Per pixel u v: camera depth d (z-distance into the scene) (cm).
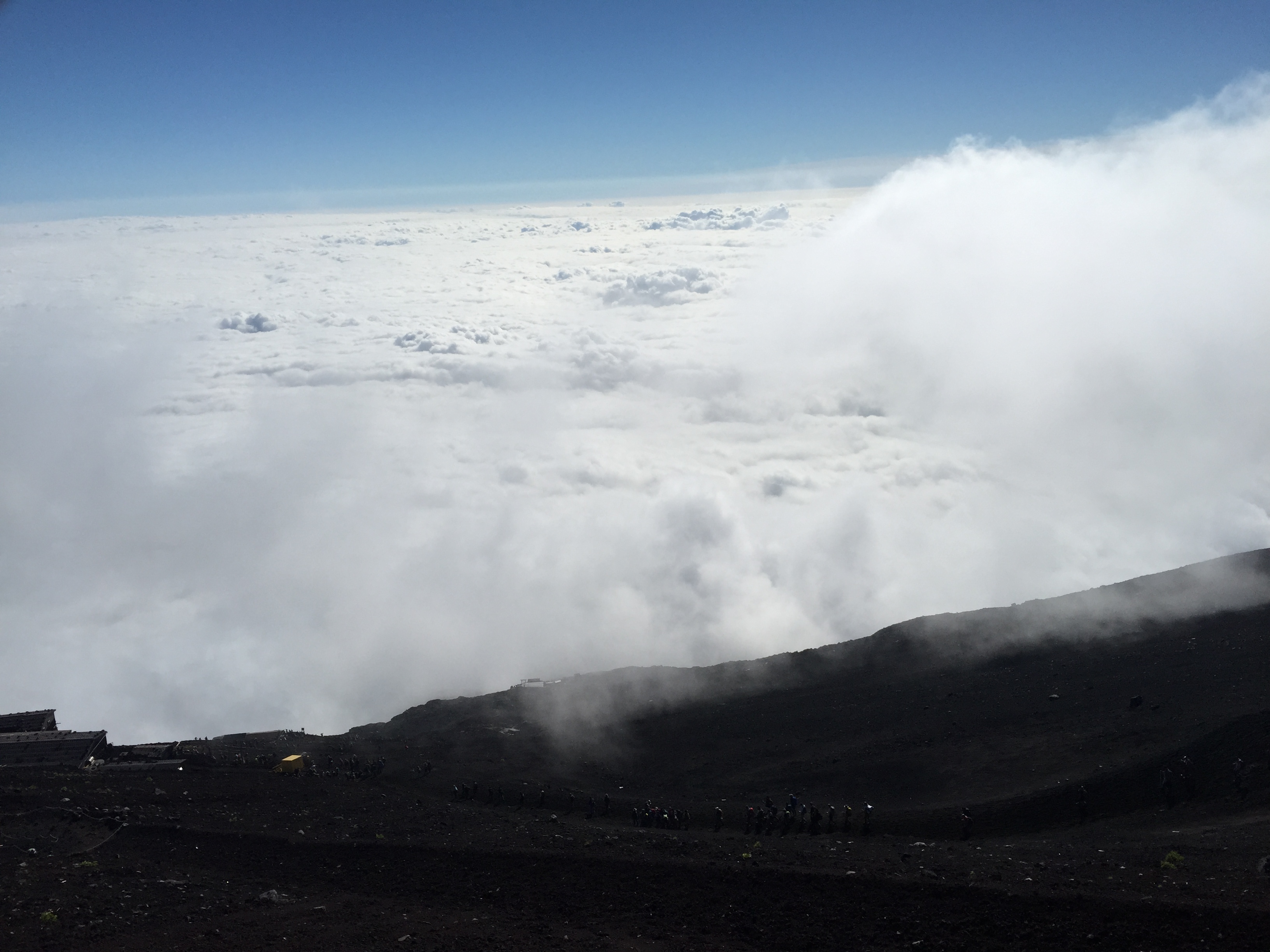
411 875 3341
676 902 2989
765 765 5156
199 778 4656
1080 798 3844
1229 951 2372
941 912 2741
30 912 2903
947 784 4425
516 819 4119
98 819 3866
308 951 2684
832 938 2692
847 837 3778
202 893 3178
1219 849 2991
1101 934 2522
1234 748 3809
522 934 2820
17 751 5153
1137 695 4878
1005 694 5444
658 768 5381
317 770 5141
